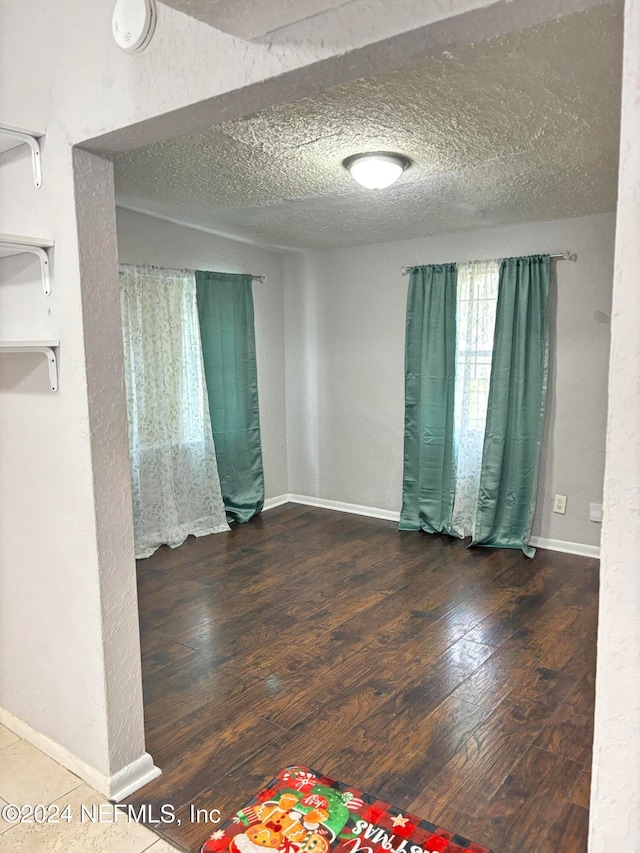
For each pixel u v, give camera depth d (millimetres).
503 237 4133
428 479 4523
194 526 4539
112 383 1851
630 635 986
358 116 2158
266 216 3838
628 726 1007
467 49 1654
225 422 4723
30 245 1762
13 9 1803
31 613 2094
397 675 2631
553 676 2607
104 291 1812
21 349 1759
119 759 1947
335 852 1707
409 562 3979
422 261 4504
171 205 3572
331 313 5035
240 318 4758
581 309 3912
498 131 2312
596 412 3932
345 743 2188
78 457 1832
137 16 1441
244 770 2053
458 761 2084
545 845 1729
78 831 1796
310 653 2828
